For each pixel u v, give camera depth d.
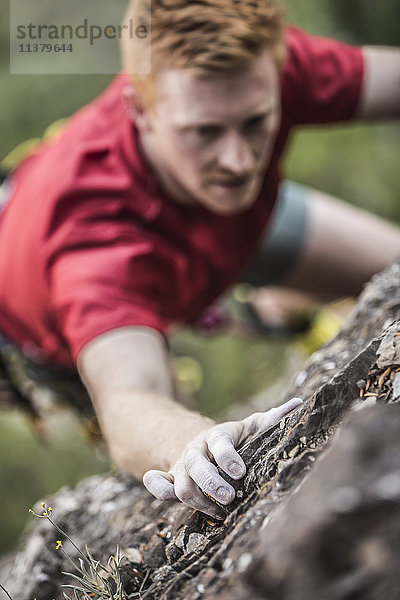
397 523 0.75
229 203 1.93
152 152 1.97
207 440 1.18
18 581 1.78
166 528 1.30
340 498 0.78
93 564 1.28
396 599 0.72
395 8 4.80
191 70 1.76
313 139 5.16
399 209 5.10
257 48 1.77
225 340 5.31
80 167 1.99
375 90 2.32
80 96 6.09
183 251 2.10
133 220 1.98
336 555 0.77
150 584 1.21
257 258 2.80
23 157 2.54
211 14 1.73
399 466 0.78
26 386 2.80
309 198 2.85
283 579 0.79
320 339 3.09
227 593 0.89
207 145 1.84
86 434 2.85
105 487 1.85
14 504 5.64
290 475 1.05
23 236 2.10
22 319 2.34
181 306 2.23
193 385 3.18
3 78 6.22
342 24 4.94
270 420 1.19
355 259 2.89
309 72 2.21
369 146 5.14
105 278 1.82
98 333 1.72
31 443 5.82
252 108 1.81
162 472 1.22
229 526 1.10
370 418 0.85
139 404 1.55
